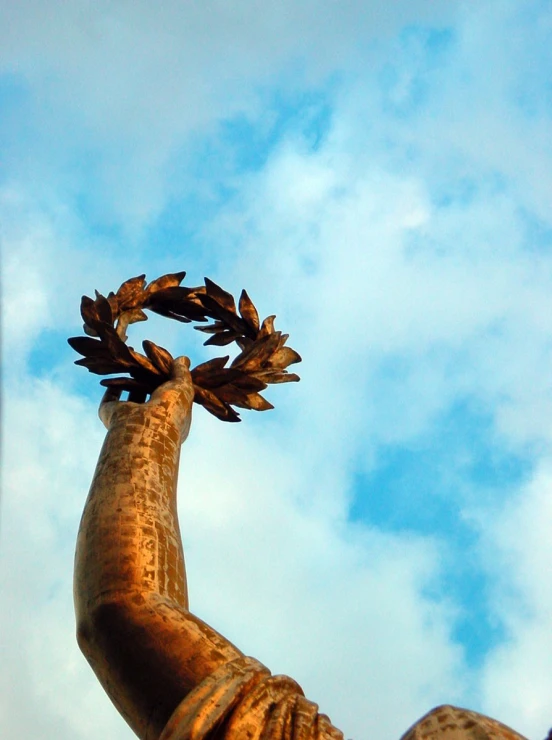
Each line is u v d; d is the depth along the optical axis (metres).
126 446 10.27
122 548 9.02
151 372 12.31
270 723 7.24
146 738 7.92
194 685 7.84
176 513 9.80
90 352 12.32
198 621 8.42
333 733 7.41
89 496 9.74
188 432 11.43
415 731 7.04
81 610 8.79
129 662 8.18
